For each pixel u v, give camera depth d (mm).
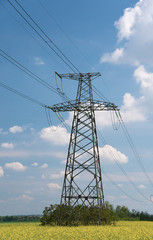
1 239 27875
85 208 48375
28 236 30781
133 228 46938
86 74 52625
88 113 50219
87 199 47312
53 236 30953
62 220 48219
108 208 54656
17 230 38344
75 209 47875
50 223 50750
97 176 47594
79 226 46531
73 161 48250
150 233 37000
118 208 159250
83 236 31328
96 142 49281
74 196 47500
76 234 33062
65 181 48031
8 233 33344
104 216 48906
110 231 37375
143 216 129750
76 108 50125
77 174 47656
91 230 38125
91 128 49438
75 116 50469
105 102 49688
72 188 47688
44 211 52031
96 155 48438
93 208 48438
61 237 30172
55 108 48906
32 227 46438
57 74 50031
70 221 47531
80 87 51969
